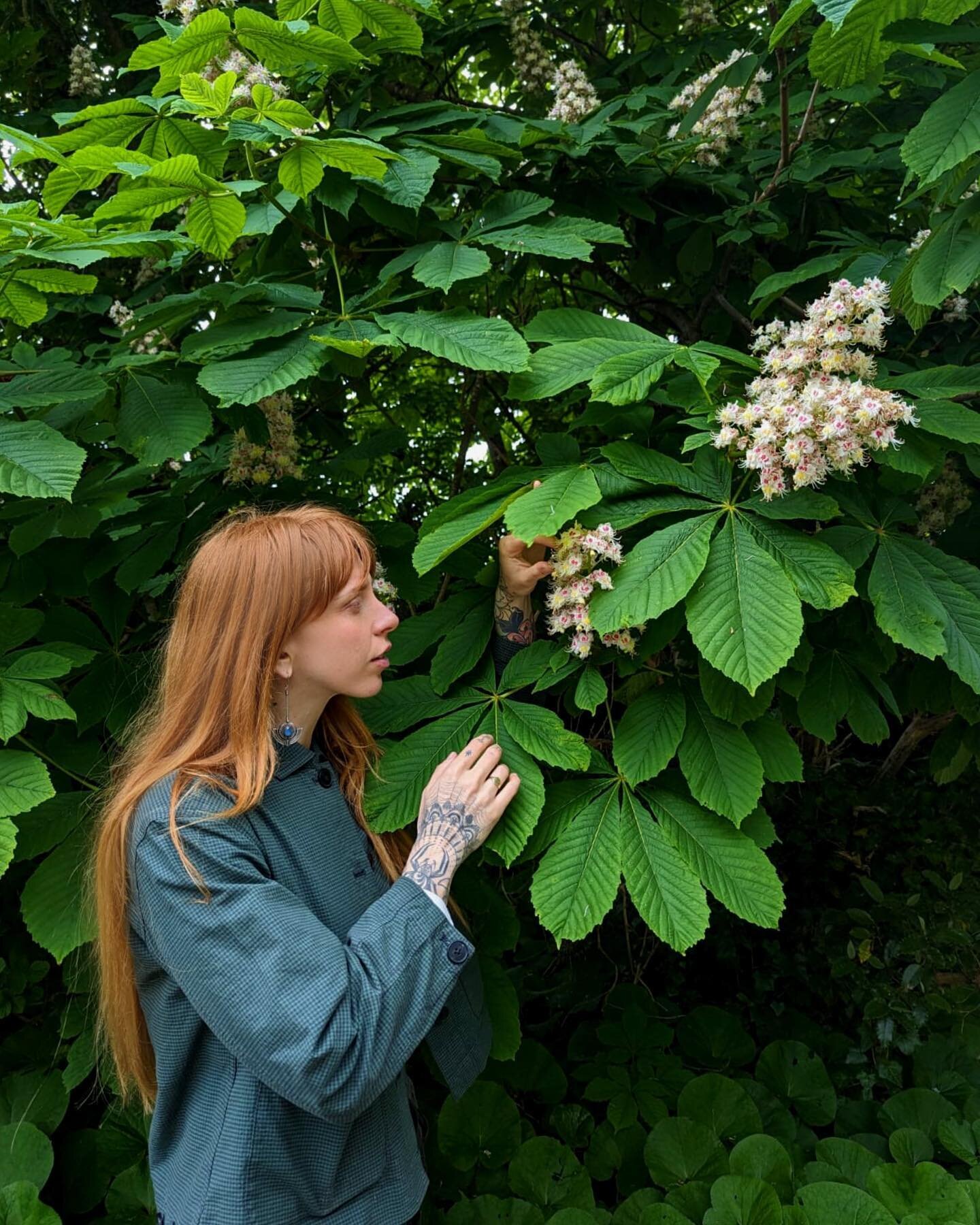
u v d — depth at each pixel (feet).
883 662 5.76
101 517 6.12
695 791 4.78
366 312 5.73
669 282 9.68
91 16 13.10
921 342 9.15
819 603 4.43
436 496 13.25
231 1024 3.52
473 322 5.21
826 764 14.44
